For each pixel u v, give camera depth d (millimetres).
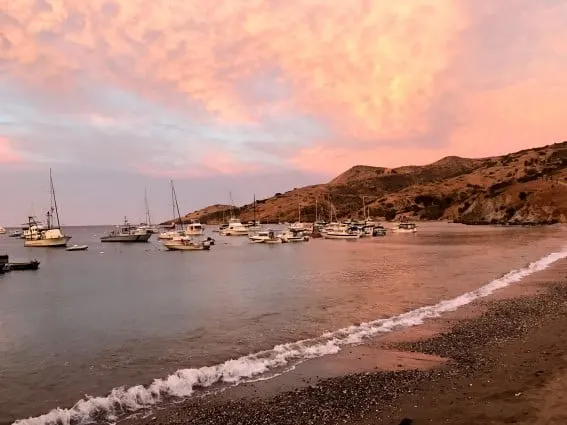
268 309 27500
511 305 24500
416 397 12234
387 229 163750
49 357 18203
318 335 20375
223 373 14977
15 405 13266
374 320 23172
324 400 12445
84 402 12969
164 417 11789
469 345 17234
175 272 55312
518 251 65000
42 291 40906
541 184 191375
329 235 129875
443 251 72750
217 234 170250
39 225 122062
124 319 26047
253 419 11422
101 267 64875
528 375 13219
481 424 10086
